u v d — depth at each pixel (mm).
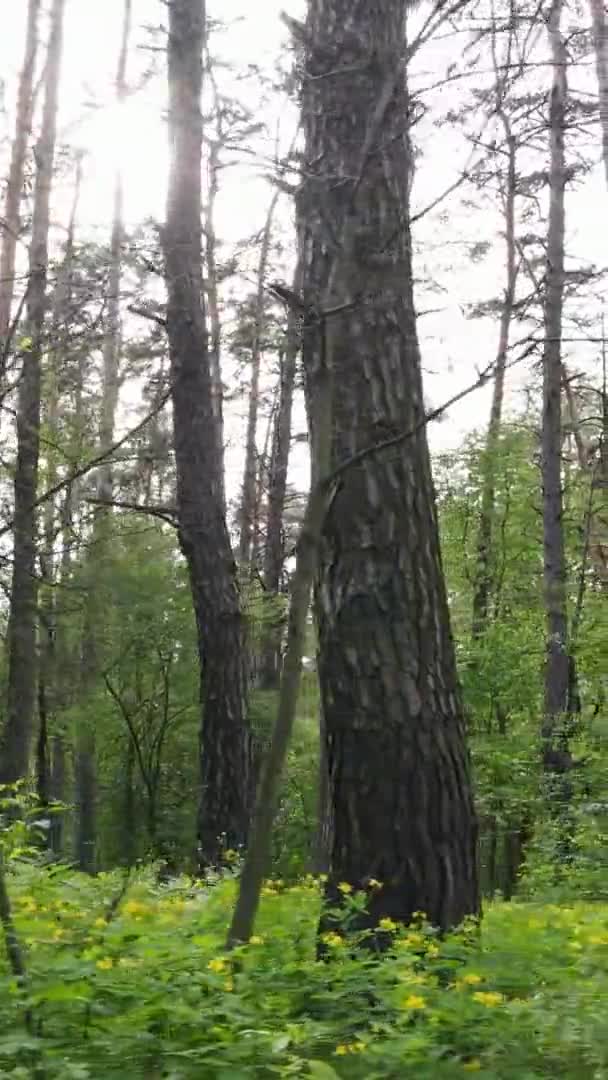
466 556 22297
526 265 16672
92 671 20047
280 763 3881
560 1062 3070
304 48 5008
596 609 16578
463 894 4641
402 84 4730
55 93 15398
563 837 11461
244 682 10938
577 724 14148
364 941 4488
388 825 4613
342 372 4781
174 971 3479
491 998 3301
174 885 6340
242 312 15789
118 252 11555
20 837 6449
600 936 4520
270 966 3939
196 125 11047
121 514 17531
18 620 13281
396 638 4723
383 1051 2973
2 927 3756
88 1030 3129
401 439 4020
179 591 19484
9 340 5816
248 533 24859
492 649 18141
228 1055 2891
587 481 20078
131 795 22469
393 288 4805
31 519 11664
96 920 4164
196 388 11031
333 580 4805
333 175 4605
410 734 4664
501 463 21719
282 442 22281
